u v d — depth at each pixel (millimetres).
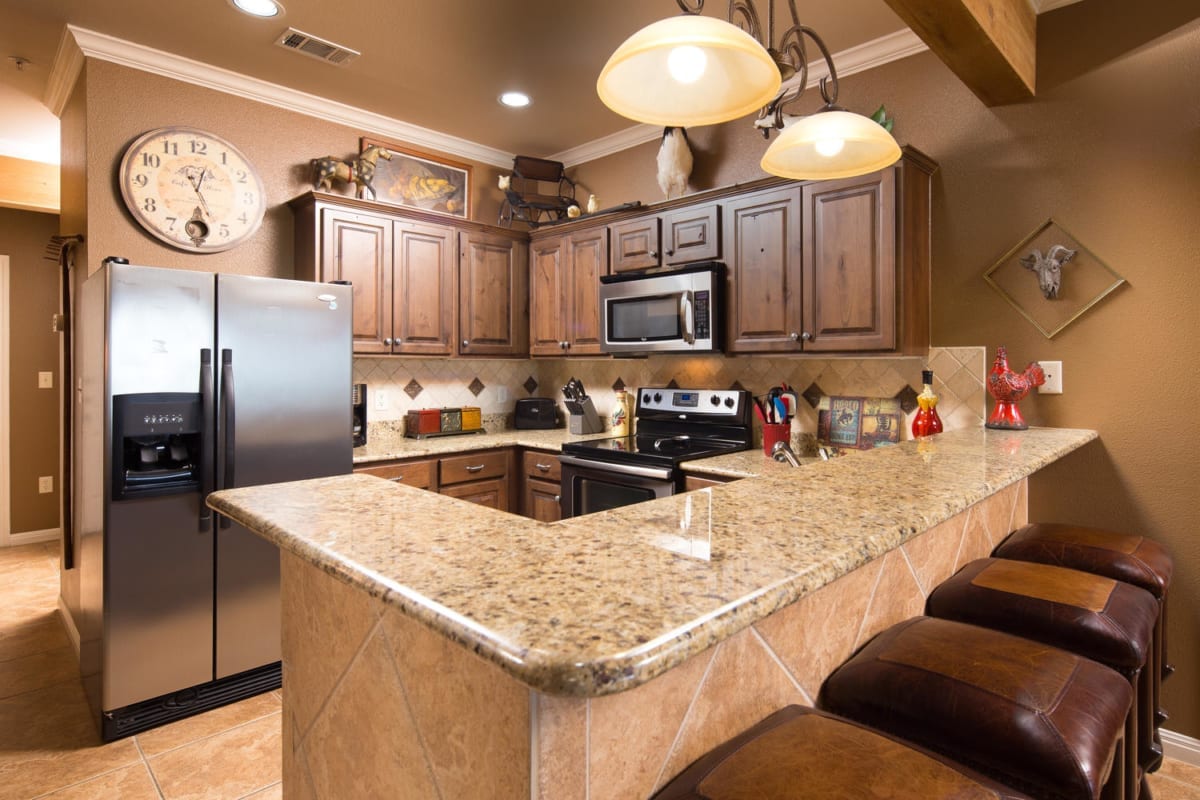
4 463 4320
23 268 4371
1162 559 1500
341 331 2646
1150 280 2094
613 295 3230
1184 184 2029
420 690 788
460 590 651
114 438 2133
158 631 2236
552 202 3795
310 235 3008
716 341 2834
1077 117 2217
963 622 1249
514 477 3520
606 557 765
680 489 2715
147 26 2521
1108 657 1105
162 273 2225
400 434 3562
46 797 1866
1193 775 1996
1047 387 2297
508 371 4074
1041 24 2279
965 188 2461
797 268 2600
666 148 3176
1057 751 779
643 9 2385
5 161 3814
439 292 3398
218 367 2334
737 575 700
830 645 1009
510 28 2521
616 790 683
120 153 2697
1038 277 2299
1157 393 2088
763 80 1367
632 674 500
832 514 995
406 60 2785
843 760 699
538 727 612
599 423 3791
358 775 931
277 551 2490
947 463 1540
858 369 2785
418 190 3588
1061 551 1543
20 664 2664
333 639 988
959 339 2486
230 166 2961
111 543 2145
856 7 2367
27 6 2381
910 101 2588
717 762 719
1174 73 2045
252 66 2844
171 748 2117
